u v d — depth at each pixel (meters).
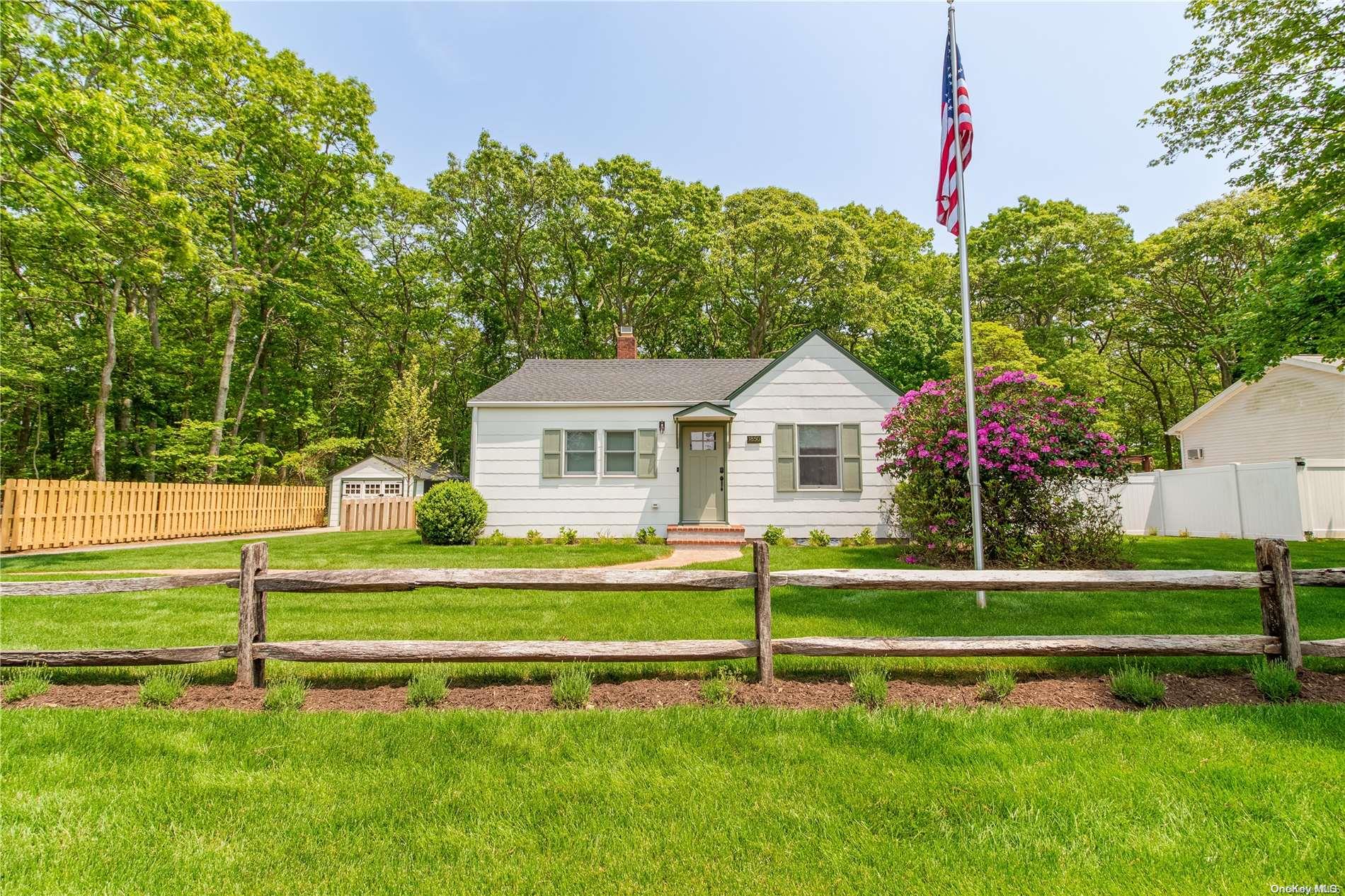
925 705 3.68
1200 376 30.03
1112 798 2.63
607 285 29.66
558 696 3.82
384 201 28.17
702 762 2.99
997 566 8.77
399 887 2.13
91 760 3.00
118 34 10.62
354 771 2.92
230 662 4.53
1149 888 2.09
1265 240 20.89
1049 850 2.29
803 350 13.77
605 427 14.12
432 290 29.98
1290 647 4.06
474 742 3.21
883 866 2.21
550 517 13.98
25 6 9.31
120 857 2.27
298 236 23.03
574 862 2.25
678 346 31.81
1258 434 18.09
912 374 21.23
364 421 31.17
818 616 5.99
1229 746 3.07
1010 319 28.58
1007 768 2.89
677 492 13.98
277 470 27.23
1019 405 9.07
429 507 12.96
